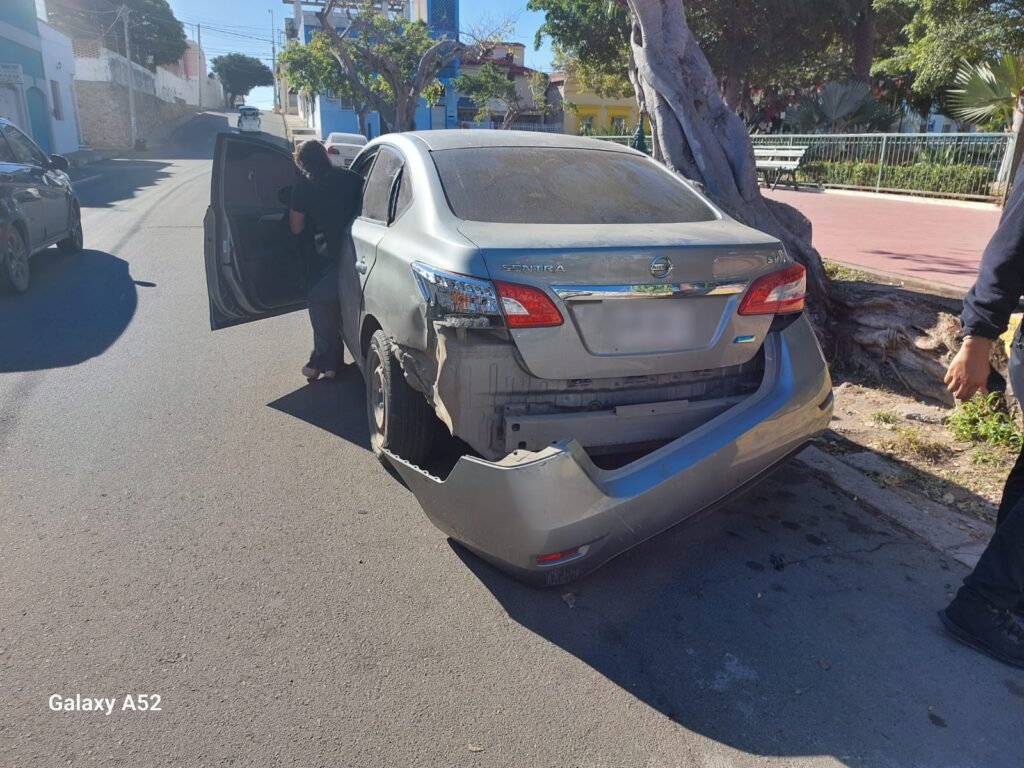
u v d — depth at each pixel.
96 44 43.66
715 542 3.67
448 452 4.12
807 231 6.53
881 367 5.58
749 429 3.19
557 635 2.98
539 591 3.26
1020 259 2.64
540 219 3.50
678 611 3.15
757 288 3.29
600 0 25.19
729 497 3.30
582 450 2.87
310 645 2.86
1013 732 2.54
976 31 15.20
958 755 2.44
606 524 2.91
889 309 5.54
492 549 2.99
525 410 3.09
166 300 7.96
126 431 4.70
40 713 2.49
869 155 19.42
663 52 6.24
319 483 4.12
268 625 2.96
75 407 5.06
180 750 2.37
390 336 3.65
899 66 19.64
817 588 3.30
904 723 2.57
